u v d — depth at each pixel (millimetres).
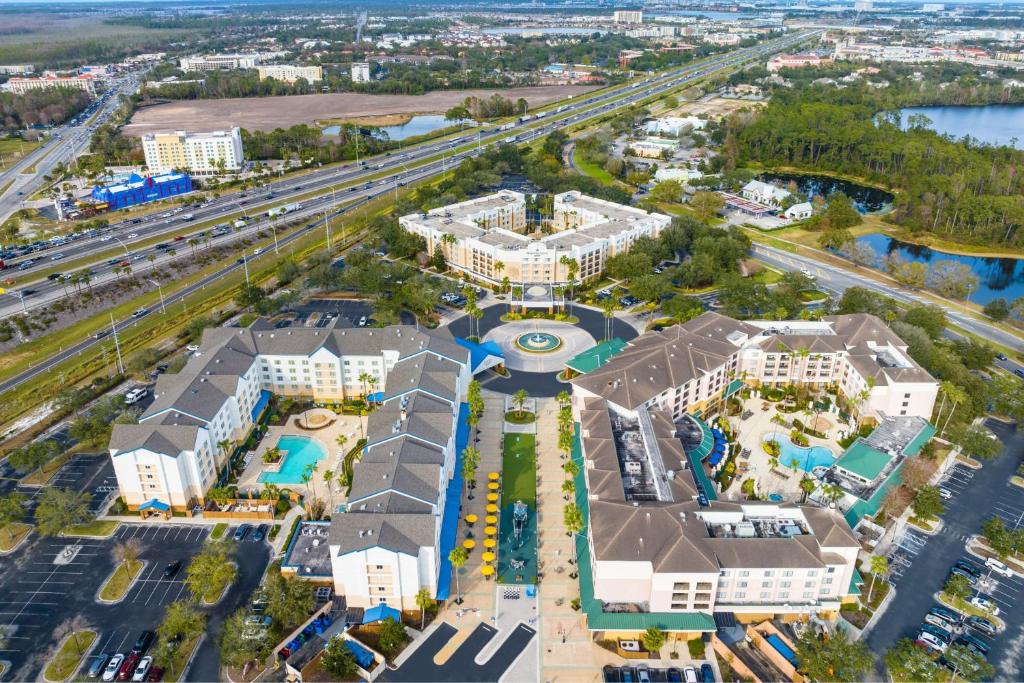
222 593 188000
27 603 184625
